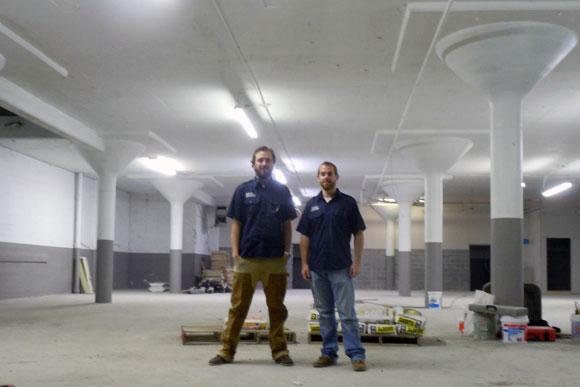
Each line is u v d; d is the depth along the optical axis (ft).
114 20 28.30
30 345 24.48
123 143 54.90
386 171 73.67
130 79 37.37
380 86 38.24
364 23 28.14
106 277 54.60
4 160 57.21
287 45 31.07
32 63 34.35
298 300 62.18
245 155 64.23
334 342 19.34
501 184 31.30
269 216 19.03
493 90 31.42
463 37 29.35
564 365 20.38
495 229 31.37
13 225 58.80
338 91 39.47
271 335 19.66
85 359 20.72
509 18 27.53
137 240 96.32
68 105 43.96
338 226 18.79
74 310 44.14
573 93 39.27
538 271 97.76
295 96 40.81
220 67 34.78
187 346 24.04
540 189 85.81
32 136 51.39
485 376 17.99
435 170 55.83
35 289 63.26
